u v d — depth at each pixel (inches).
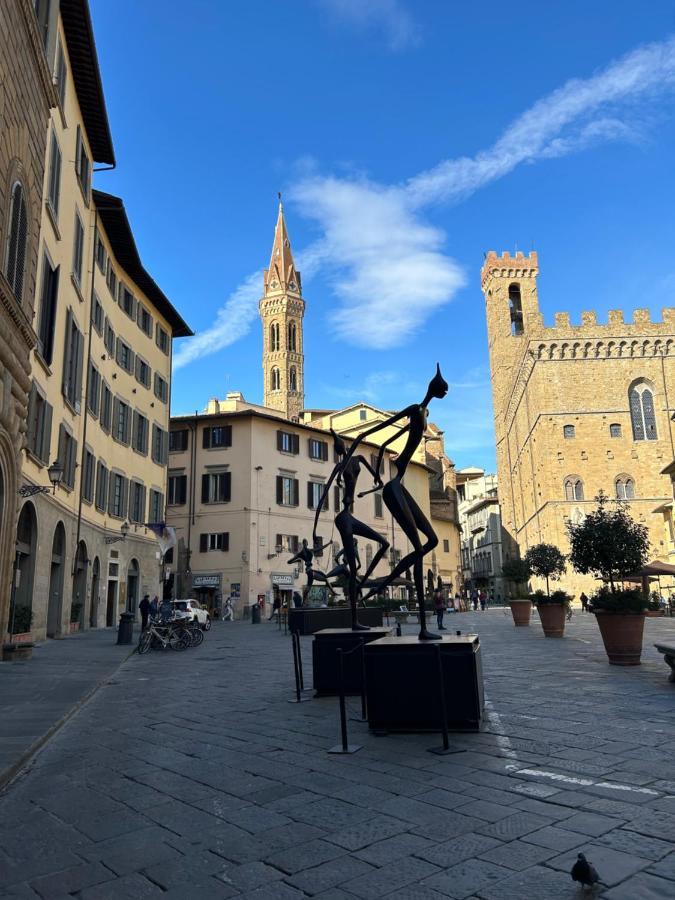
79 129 1029.2
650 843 163.2
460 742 271.6
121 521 1333.7
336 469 419.2
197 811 204.4
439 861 159.2
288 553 1925.4
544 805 193.3
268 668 586.2
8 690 446.3
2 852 177.6
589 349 2432.3
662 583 2036.2
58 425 929.5
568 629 1032.2
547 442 2374.5
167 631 814.5
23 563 813.2
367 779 227.5
